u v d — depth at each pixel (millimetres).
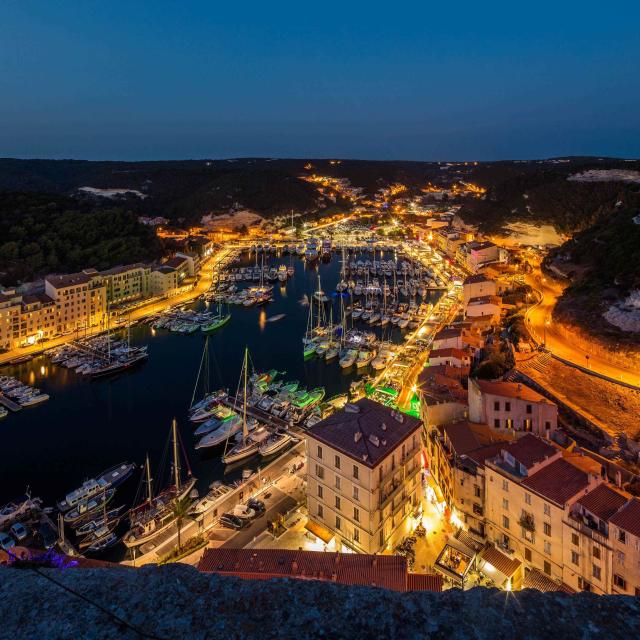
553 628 6953
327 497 53438
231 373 110625
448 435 58875
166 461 76625
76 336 132250
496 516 49469
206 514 61562
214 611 7309
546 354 86750
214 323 142000
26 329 125688
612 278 103750
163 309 157500
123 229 198000
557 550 43688
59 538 58625
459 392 73062
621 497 42250
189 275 196875
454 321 137750
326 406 89375
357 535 50656
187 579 7953
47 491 70000
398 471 52156
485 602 7426
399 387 97062
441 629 6938
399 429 54562
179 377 108938
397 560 42156
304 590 7734
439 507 59344
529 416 59375
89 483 67875
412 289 168500
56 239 169625
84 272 150375
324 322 140625
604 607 7355
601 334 86938
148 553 56000
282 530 57125
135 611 7246
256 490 66000
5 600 7387
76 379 107875
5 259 153625
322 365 113938
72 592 7590
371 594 7645
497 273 167500
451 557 49062
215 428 83688
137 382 106438
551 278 139625
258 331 139625
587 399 71938
